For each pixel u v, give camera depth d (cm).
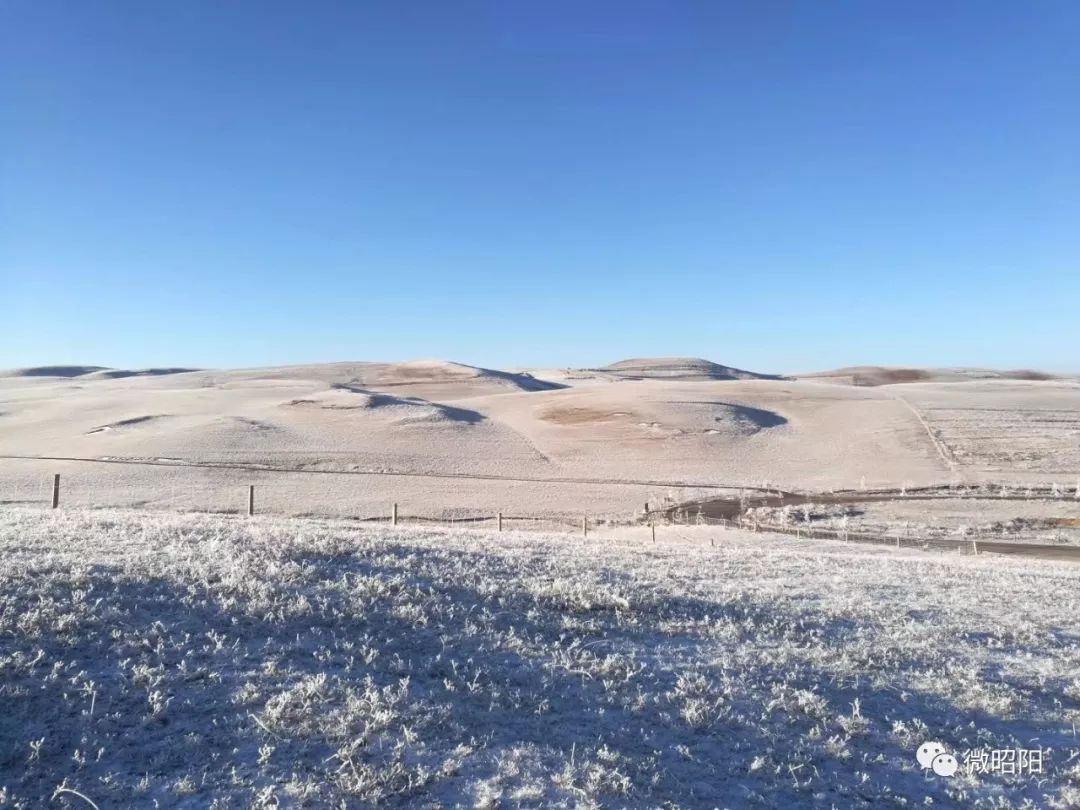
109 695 559
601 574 1173
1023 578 1578
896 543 3353
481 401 11456
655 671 732
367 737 536
